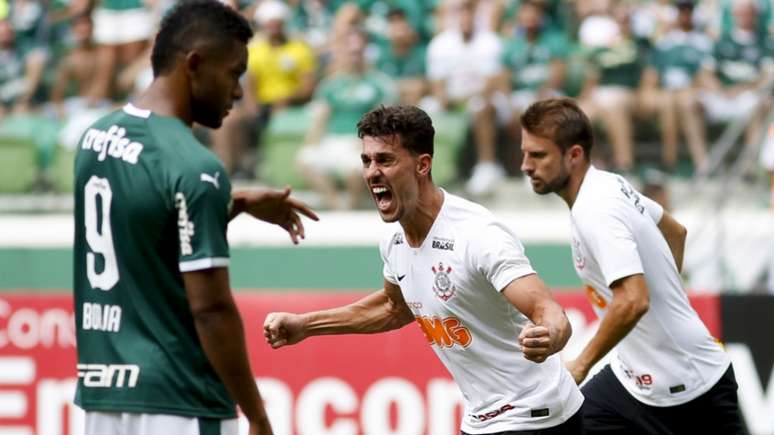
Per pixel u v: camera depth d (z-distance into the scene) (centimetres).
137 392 1356
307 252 3534
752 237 3450
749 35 3769
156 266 1352
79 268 1420
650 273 1858
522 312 1506
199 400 1364
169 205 1330
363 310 1772
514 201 3641
